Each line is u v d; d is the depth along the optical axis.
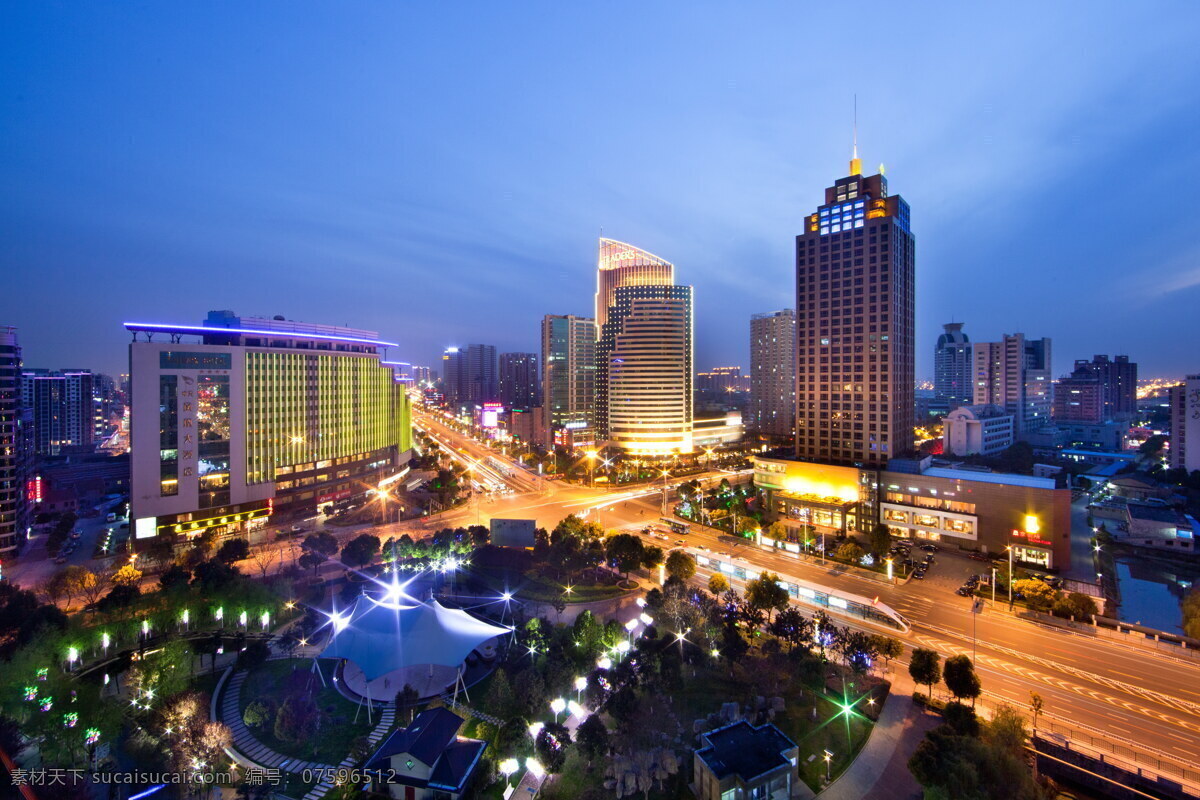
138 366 126.75
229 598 86.12
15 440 122.62
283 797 53.31
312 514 158.50
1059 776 57.38
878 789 53.66
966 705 64.38
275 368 149.88
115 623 80.56
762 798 50.84
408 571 110.38
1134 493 167.12
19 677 62.88
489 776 55.03
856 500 143.88
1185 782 53.44
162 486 129.50
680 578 93.62
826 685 71.12
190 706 61.19
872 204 149.50
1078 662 77.12
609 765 56.00
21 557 122.44
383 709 66.88
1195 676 73.38
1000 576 101.88
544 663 70.00
